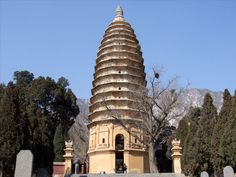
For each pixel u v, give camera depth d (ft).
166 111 170.60
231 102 159.53
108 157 199.41
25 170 65.46
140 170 197.88
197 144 153.89
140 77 222.69
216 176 143.43
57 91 269.44
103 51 233.35
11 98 116.57
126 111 204.44
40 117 134.72
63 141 217.97
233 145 136.26
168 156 209.36
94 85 228.63
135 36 241.14
